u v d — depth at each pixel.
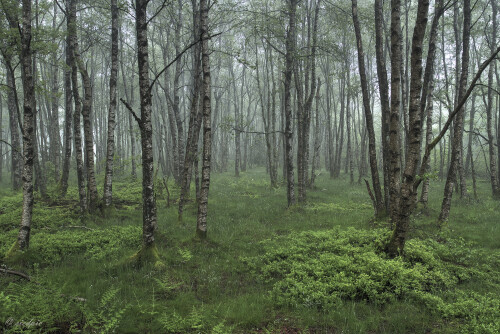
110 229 10.43
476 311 5.48
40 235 9.22
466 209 14.66
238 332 5.16
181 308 5.73
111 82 12.99
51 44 10.89
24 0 7.39
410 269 6.78
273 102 23.95
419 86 7.07
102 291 6.19
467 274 7.28
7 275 6.52
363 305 5.89
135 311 5.53
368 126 11.76
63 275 6.77
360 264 7.23
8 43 9.20
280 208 14.77
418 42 6.96
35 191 16.62
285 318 5.56
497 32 20.03
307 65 16.52
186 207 14.42
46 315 4.68
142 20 7.41
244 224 11.82
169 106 21.47
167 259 7.88
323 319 5.46
